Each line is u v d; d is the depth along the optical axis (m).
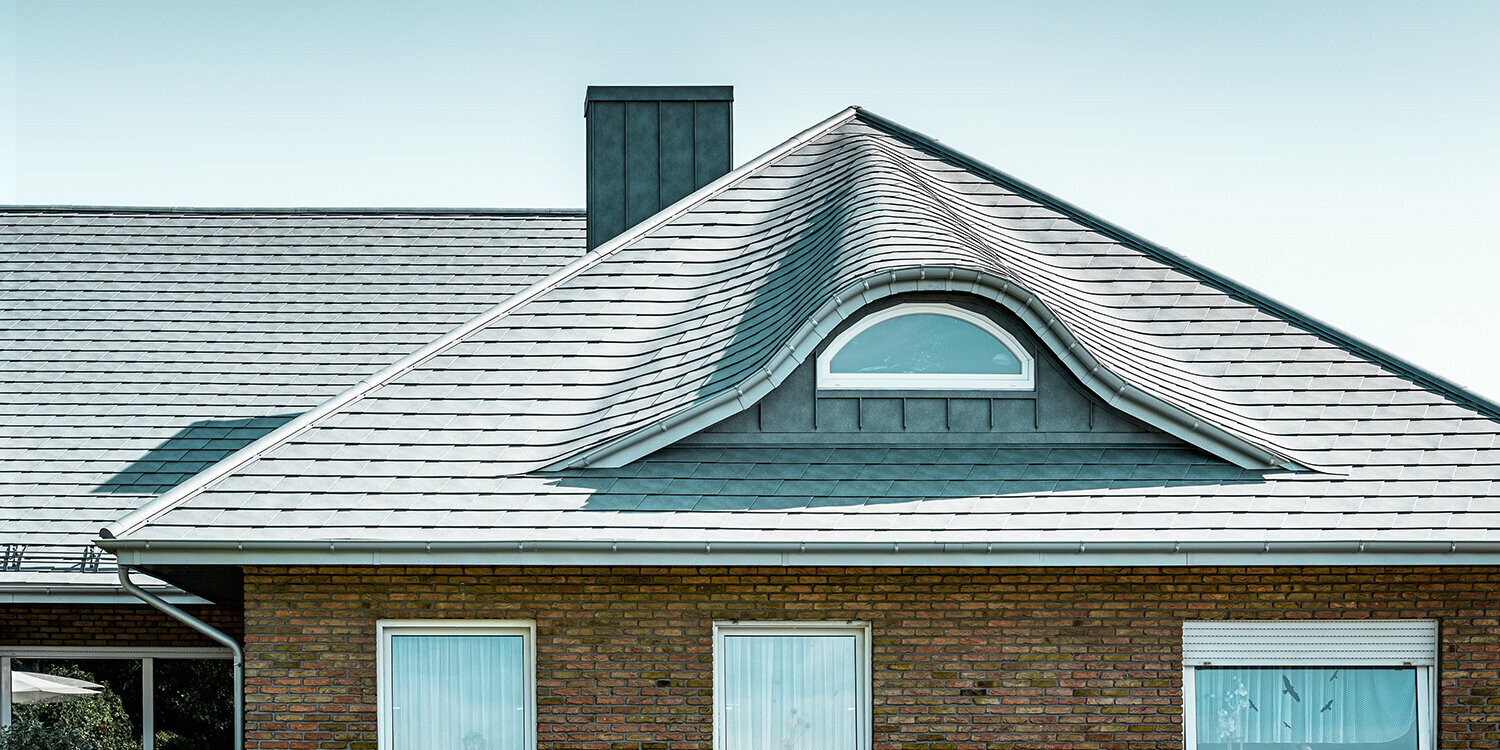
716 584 10.70
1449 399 11.77
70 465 13.29
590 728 10.66
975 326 11.43
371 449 11.17
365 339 15.16
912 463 11.04
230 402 14.19
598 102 16.22
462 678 10.86
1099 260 13.27
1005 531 10.23
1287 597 10.66
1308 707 10.78
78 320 15.29
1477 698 10.64
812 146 14.73
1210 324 12.59
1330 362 12.20
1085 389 11.29
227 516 10.43
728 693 10.80
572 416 11.62
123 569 10.79
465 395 11.78
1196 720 10.76
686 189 16.22
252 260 16.41
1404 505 10.58
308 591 10.68
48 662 13.32
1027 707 10.62
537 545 10.17
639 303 12.80
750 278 12.77
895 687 10.65
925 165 14.38
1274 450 11.06
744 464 11.00
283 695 10.63
